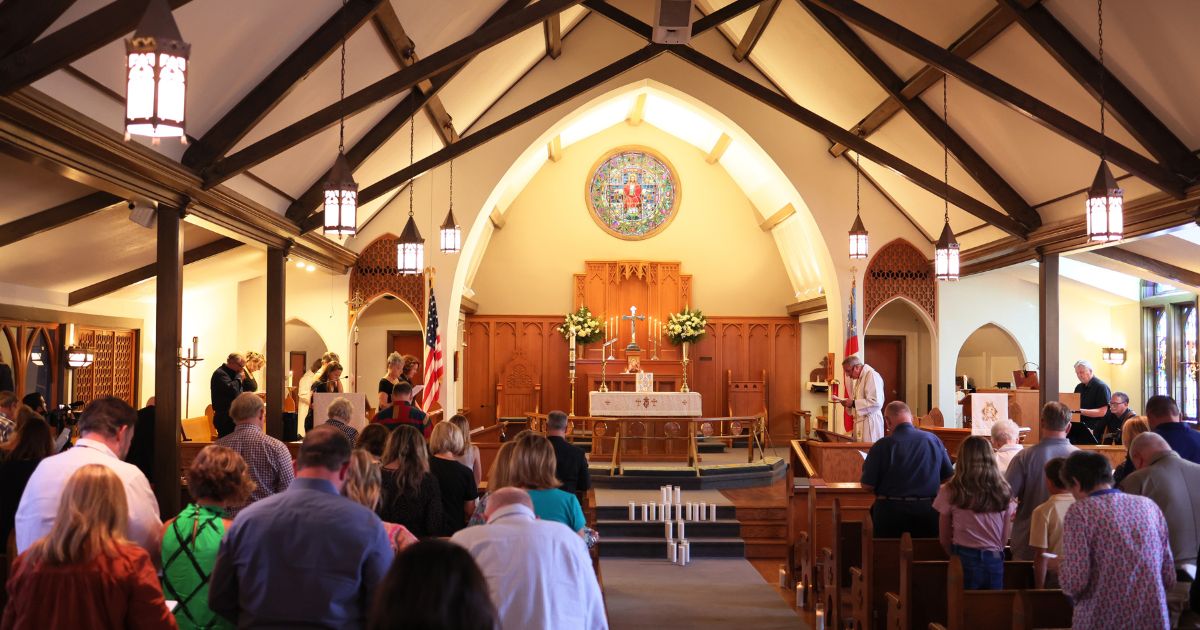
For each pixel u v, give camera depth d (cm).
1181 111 848
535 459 405
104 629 292
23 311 1120
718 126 1577
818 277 1777
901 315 1934
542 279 1986
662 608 791
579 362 1917
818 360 1980
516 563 292
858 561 698
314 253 1305
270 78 834
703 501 1148
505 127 1127
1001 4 863
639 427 1553
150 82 395
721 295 1995
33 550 303
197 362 1514
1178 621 407
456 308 1512
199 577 346
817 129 1167
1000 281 1600
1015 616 374
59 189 871
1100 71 859
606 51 1490
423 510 463
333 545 293
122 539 302
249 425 510
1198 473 467
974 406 1047
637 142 2011
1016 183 1185
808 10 1150
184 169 802
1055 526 503
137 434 775
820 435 1409
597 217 1998
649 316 1980
